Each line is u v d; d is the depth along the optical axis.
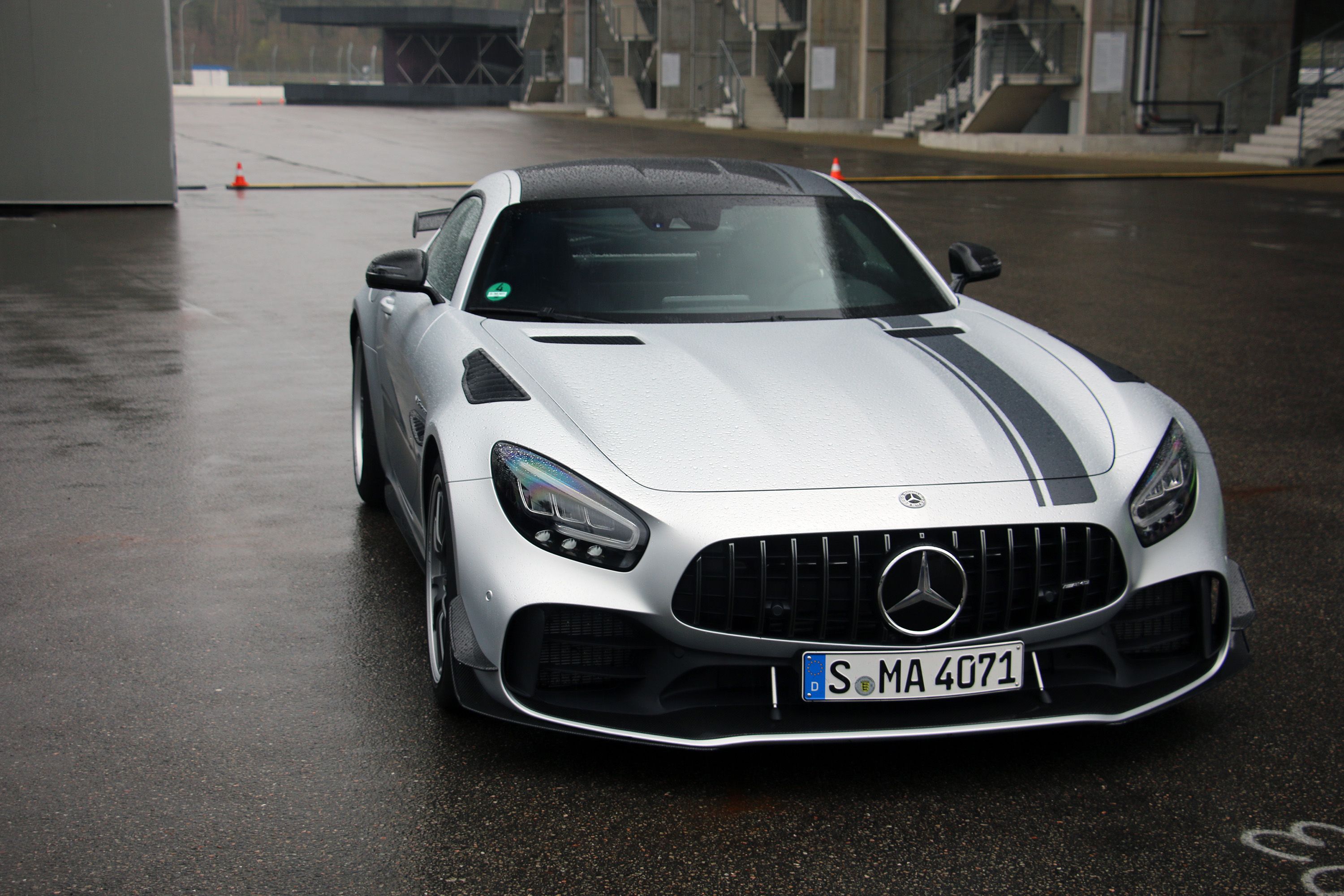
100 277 11.08
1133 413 3.08
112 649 3.48
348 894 2.35
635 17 54.03
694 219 3.95
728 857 2.49
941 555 2.66
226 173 22.80
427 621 3.28
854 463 2.78
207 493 4.98
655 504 2.68
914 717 2.73
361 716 3.09
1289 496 4.94
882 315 3.68
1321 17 28.61
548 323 3.51
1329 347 7.97
